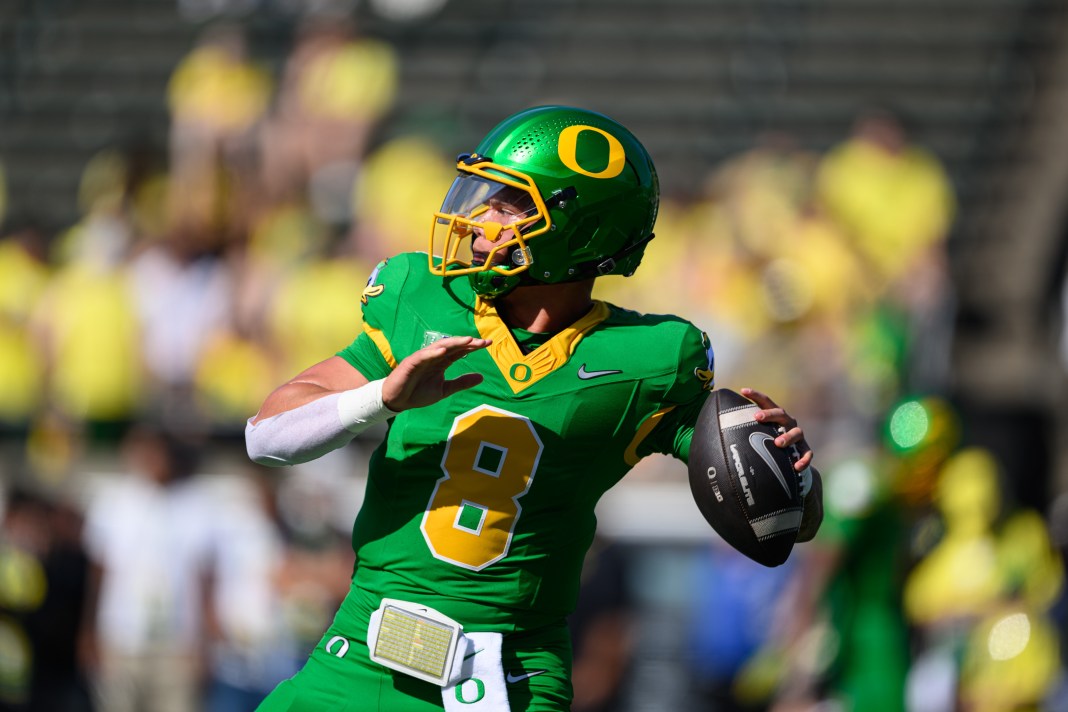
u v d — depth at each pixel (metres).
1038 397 38.38
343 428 10.70
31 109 48.81
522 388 10.97
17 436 35.47
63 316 33.91
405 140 41.28
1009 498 27.67
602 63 47.66
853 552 23.39
